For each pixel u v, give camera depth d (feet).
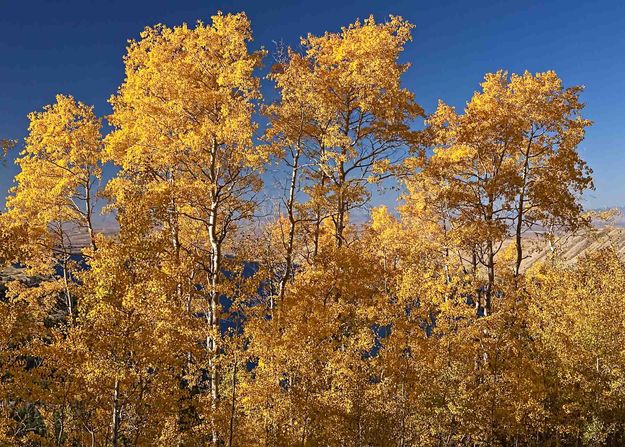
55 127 52.29
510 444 51.39
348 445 39.22
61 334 34.96
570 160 53.47
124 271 31.68
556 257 72.79
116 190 48.55
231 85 40.60
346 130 50.65
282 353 36.06
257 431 36.78
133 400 32.19
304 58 50.44
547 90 53.42
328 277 43.19
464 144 57.16
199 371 38.50
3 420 33.65
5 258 35.47
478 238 51.88
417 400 41.29
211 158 43.21
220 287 36.70
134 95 44.06
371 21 47.98
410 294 42.75
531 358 48.32
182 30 42.37
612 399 48.91
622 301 56.29
